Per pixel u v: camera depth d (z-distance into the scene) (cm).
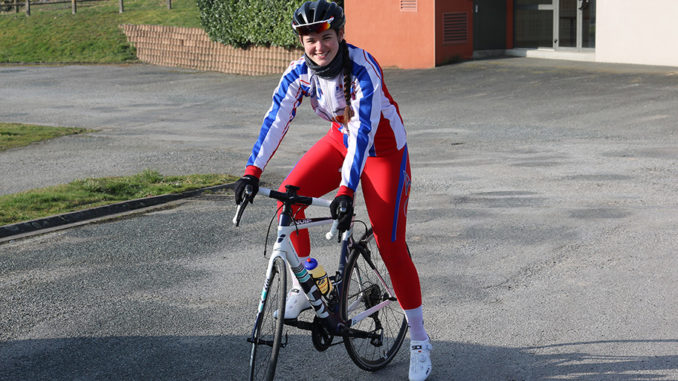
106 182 980
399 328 459
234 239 723
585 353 441
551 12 2138
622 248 634
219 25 2817
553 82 1747
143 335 493
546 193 853
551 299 529
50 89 2505
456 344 464
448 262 624
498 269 600
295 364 444
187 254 678
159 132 1579
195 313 530
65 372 439
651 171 933
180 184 990
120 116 1866
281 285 365
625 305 511
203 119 1766
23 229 778
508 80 1838
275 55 2641
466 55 2220
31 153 1327
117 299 564
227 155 1257
